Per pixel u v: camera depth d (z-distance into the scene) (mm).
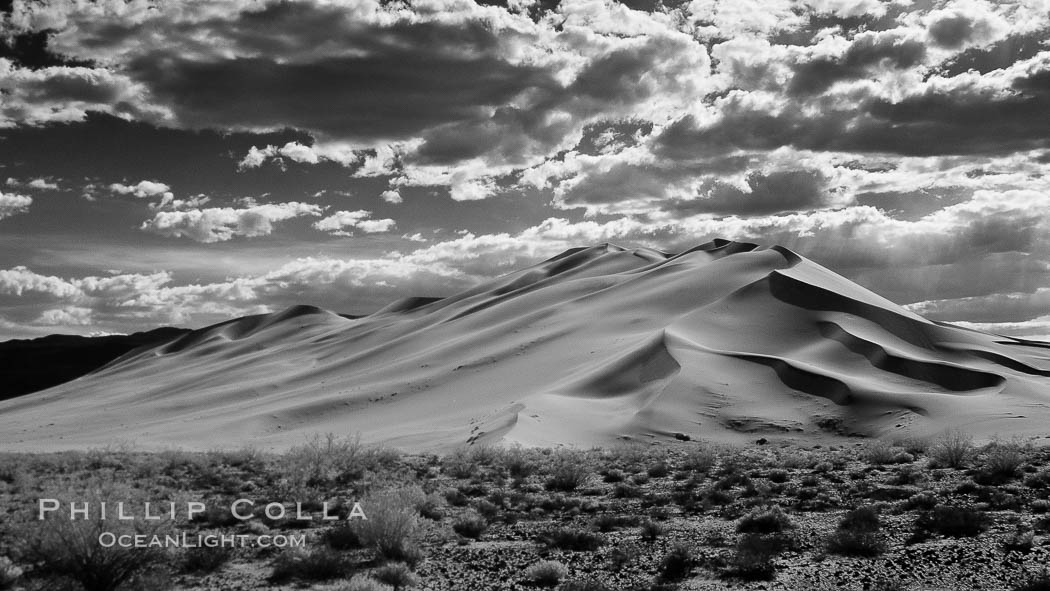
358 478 34594
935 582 15023
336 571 16812
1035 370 111000
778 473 33719
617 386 102438
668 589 15102
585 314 154875
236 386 179375
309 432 113250
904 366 103188
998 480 29266
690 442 77500
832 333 117062
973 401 85188
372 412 123938
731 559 17062
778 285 132750
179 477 35438
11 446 111375
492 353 142750
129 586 15305
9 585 15039
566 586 15023
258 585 16109
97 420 162625
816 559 17172
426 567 17641
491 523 24016
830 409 87812
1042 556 16625
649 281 168500
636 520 22922
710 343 115062
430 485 33250
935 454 37281
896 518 22281
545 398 94750
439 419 109438
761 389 94062
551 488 33000
